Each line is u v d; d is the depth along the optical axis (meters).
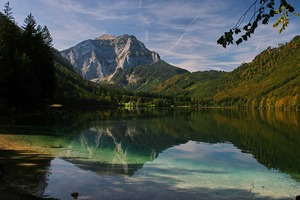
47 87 77.75
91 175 19.14
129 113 118.12
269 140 40.81
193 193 16.23
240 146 35.34
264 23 7.80
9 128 41.97
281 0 7.63
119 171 20.83
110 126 57.38
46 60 76.44
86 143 33.84
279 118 91.31
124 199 14.77
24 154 24.55
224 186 17.84
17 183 16.31
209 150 32.25
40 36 77.00
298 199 12.07
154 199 14.95
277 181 19.33
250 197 15.84
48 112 80.69
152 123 67.38
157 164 24.12
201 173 21.27
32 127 45.09
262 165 24.56
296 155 29.38
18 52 66.56
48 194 14.86
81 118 74.62
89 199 14.52
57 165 21.36
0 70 56.56
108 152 28.91
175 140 40.25
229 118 91.00
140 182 18.09
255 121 77.31
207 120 80.00
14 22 73.94
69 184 16.81
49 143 31.33
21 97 65.19
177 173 21.00
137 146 34.28
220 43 8.30
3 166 19.75
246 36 8.09
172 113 126.56
